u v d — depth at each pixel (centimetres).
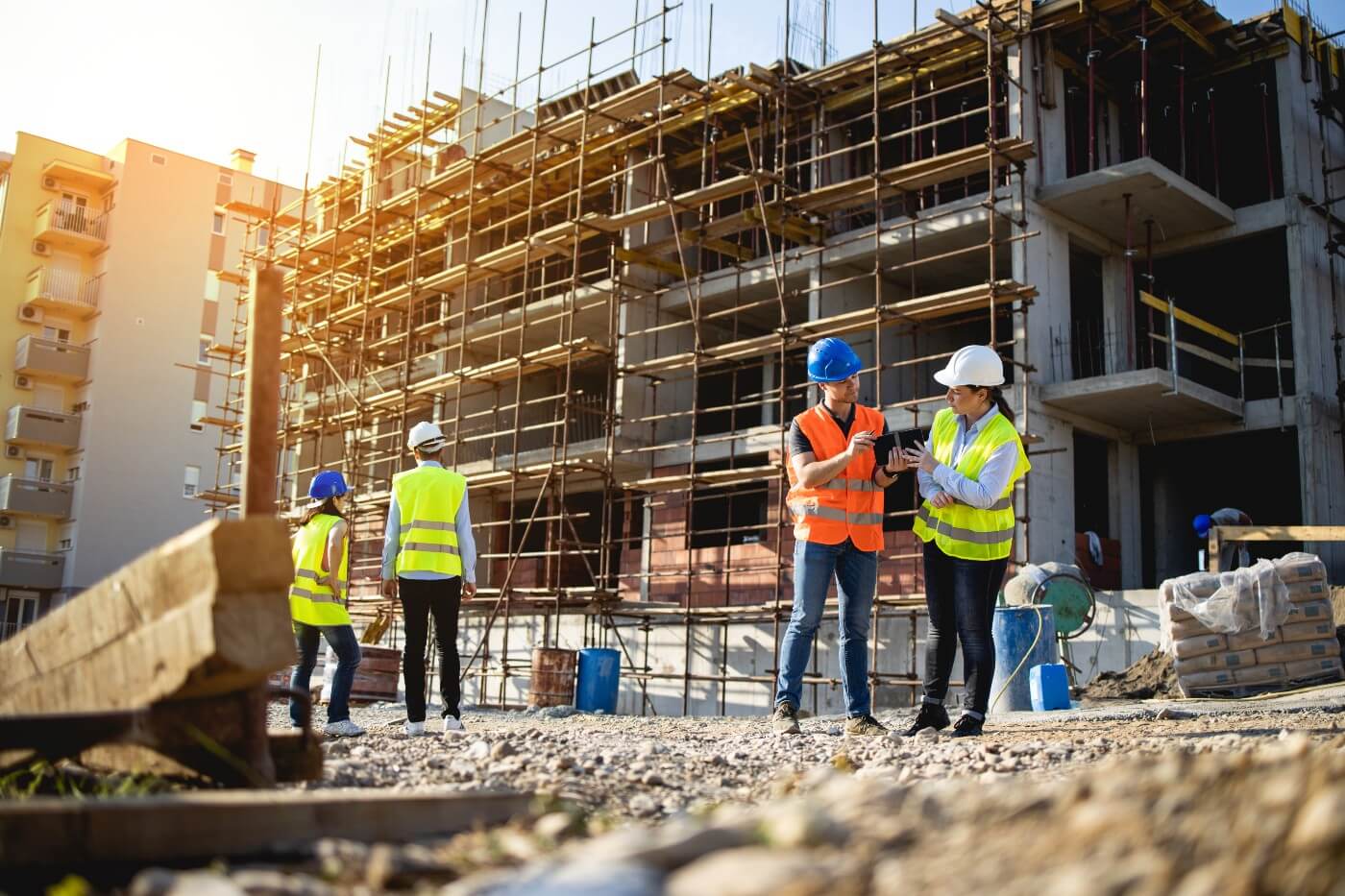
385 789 442
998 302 1819
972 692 680
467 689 2581
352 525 2809
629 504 2798
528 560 3064
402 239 3117
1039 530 2125
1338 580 2278
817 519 755
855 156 2662
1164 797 224
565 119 2566
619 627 2345
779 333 2069
